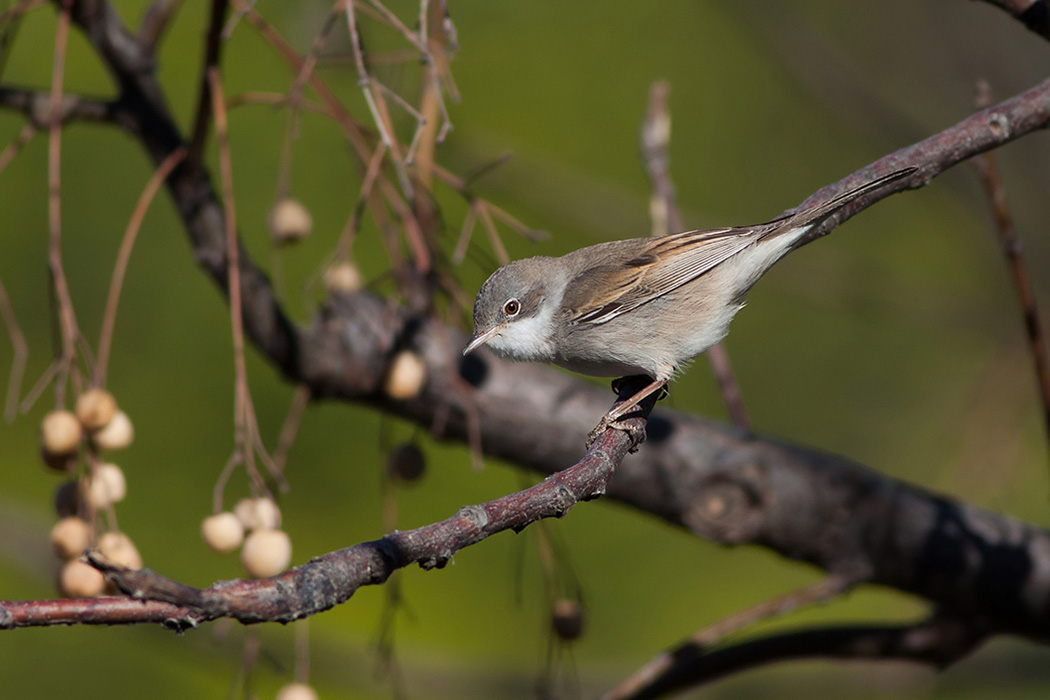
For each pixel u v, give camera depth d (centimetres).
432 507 1276
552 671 967
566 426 791
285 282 1269
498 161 753
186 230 766
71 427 614
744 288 818
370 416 1296
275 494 835
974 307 1354
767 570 1355
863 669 1040
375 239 1298
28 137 752
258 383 1278
